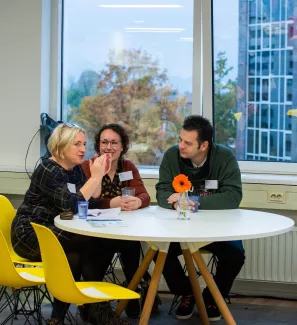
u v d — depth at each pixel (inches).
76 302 111.7
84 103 197.9
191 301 156.9
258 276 173.5
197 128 147.7
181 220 130.7
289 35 178.9
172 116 191.6
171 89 191.2
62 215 131.3
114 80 195.2
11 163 192.4
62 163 144.5
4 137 192.7
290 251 170.7
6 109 192.2
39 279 124.6
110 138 155.1
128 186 158.6
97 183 141.9
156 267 126.0
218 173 152.5
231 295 178.7
